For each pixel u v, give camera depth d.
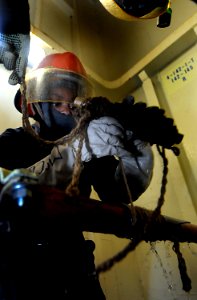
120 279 1.17
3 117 1.06
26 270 0.48
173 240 0.55
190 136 1.22
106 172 0.77
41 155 0.72
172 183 1.20
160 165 1.27
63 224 0.42
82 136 0.48
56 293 0.50
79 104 0.50
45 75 0.73
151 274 1.12
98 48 1.84
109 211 0.44
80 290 0.54
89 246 0.66
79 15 1.84
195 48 1.35
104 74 1.72
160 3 0.80
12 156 0.69
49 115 0.71
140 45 1.63
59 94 0.70
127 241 1.22
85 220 0.42
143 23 1.67
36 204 0.34
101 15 2.04
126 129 0.51
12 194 0.30
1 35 0.60
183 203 1.13
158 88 1.46
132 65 1.63
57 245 0.55
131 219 0.47
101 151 0.51
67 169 0.50
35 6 1.53
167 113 1.36
